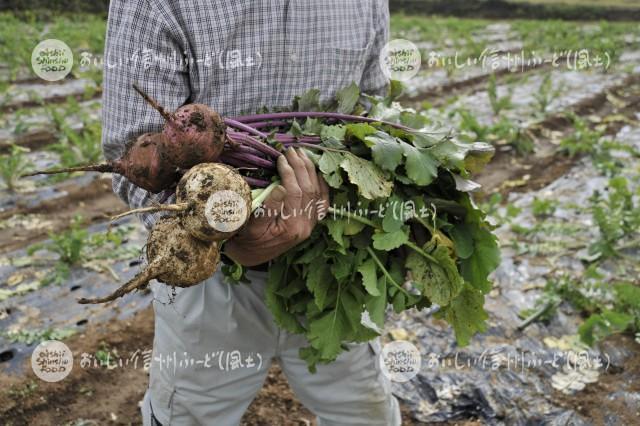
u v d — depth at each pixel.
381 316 1.61
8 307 3.54
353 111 1.77
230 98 1.59
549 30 14.25
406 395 2.88
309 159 1.46
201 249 1.25
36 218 4.84
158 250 1.23
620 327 3.03
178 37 1.47
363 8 1.76
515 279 3.83
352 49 1.72
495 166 6.16
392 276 1.67
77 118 7.25
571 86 9.34
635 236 4.28
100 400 2.88
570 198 5.22
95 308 3.57
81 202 5.21
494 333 3.31
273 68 1.61
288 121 1.61
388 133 1.68
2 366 3.03
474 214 1.66
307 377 1.88
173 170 1.34
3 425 2.71
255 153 1.45
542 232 4.40
